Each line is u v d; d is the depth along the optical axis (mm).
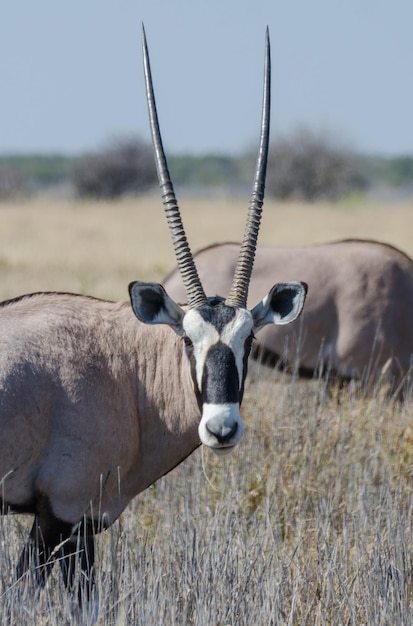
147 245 96688
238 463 27266
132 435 21406
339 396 33656
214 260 35094
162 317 20672
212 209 179375
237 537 21844
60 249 89000
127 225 131250
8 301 21875
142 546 21328
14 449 20266
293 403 29984
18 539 22938
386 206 199500
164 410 21781
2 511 21016
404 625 19719
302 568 21484
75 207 180250
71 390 20672
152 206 188125
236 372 19938
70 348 21031
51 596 20562
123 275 69250
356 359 34750
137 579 20062
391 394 34938
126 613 19109
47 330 21109
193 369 20359
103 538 23250
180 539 21688
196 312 20359
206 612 19031
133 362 21719
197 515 23672
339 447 27891
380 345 34750
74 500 20734
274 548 21188
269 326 34438
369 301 34719
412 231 125312
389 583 20844
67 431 20594
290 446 28078
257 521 24844
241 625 19453
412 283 35281
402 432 29641
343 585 20172
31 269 71188
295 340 34531
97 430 20781
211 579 20234
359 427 29531
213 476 26688
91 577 20812
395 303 34906
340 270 34969
